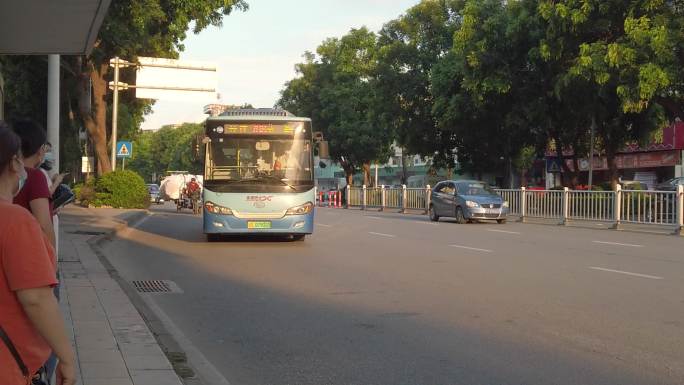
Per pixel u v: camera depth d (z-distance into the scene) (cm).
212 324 838
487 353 684
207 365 653
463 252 1567
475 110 3594
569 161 5069
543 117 3247
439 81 3684
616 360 648
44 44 1150
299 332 791
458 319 841
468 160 4328
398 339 749
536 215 2691
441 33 4344
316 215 3291
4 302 269
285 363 664
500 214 2572
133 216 2828
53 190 553
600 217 2367
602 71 2505
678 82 2491
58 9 927
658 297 965
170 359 648
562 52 2822
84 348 659
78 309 847
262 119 1744
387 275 1215
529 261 1388
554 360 653
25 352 271
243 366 655
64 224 2302
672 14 2452
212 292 1066
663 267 1279
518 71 3238
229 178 1728
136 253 1605
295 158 1748
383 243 1800
